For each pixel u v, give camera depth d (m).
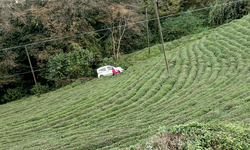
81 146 16.95
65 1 40.94
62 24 40.97
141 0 54.44
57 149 17.28
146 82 29.80
